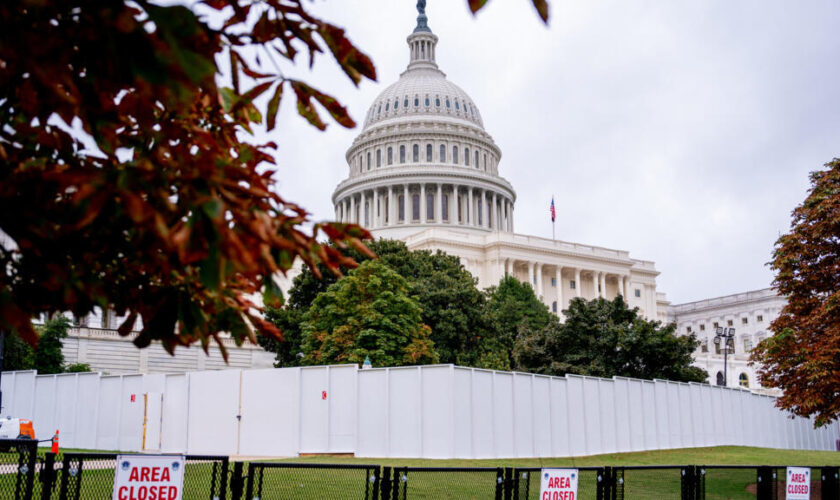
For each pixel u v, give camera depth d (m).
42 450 32.84
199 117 4.58
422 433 28.75
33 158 3.98
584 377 35.00
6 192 3.57
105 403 36.72
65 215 3.76
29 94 3.57
